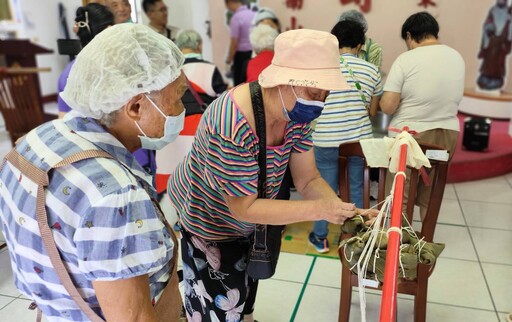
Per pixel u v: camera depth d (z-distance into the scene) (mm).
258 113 1213
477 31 4566
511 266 2572
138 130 918
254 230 1445
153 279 1004
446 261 2635
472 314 2168
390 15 4492
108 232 785
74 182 800
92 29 2262
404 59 2582
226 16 5113
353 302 2258
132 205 811
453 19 4539
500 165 4031
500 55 4648
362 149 1702
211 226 1445
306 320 2158
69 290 860
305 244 2861
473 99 4859
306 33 1132
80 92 852
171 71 895
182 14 5309
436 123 2604
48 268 854
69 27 7395
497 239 2895
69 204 793
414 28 2584
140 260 818
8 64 6043
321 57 1104
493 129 4727
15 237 875
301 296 2338
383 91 2648
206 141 1265
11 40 5984
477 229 3039
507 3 4395
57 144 856
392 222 1036
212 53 5316
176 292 1106
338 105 2373
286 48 1122
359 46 2408
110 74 834
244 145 1211
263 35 3049
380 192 1825
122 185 812
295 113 1177
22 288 975
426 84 2531
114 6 2910
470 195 3629
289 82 1096
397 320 2125
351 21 2377
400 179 1296
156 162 2705
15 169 881
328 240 2912
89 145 854
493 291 2344
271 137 1293
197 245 1483
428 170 2025
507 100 4766
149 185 957
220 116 1218
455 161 3873
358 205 2621
